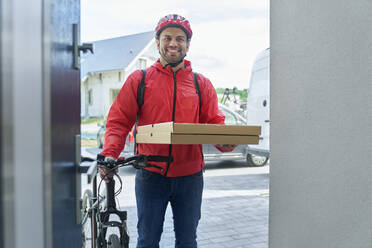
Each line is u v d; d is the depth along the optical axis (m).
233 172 7.81
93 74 20.31
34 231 0.52
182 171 1.88
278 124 1.85
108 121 1.96
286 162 1.79
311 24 1.62
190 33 1.95
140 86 1.92
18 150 0.45
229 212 4.58
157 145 1.87
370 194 1.32
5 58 0.41
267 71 7.38
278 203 1.86
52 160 0.67
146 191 1.89
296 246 1.73
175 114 1.92
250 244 3.43
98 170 1.73
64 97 0.84
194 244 1.96
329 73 1.52
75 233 1.00
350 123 1.41
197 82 2.02
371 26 1.32
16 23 0.44
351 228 1.42
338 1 1.47
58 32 0.77
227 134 1.44
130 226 3.94
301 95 1.69
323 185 1.56
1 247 0.40
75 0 1.06
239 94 17.89
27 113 0.49
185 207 1.93
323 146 1.56
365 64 1.34
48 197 0.58
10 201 0.42
